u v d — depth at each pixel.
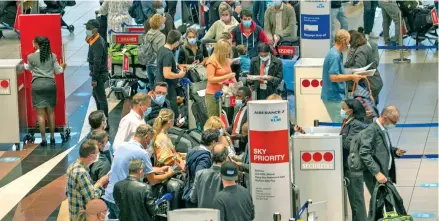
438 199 26.41
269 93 31.11
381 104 36.16
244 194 20.00
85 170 21.44
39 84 31.66
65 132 33.12
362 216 23.41
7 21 49.03
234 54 34.09
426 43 46.19
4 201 27.11
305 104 30.58
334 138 22.20
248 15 35.12
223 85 29.86
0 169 29.97
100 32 44.03
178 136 25.73
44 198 27.30
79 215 19.39
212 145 22.31
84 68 43.16
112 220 19.97
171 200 22.31
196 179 21.20
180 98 32.53
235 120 26.83
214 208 19.88
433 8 44.03
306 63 30.77
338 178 22.33
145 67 37.19
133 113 24.48
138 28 40.41
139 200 20.36
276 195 21.27
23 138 32.28
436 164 29.53
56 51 32.44
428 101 36.31
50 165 30.31
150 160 23.27
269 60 31.33
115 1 42.91
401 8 44.62
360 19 45.53
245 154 23.12
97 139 22.66
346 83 29.11
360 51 29.58
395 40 44.50
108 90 38.66
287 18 38.78
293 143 22.30
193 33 33.44
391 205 22.06
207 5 45.59
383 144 23.00
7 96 31.61
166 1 47.44
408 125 28.30
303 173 22.36
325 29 31.91
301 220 21.06
